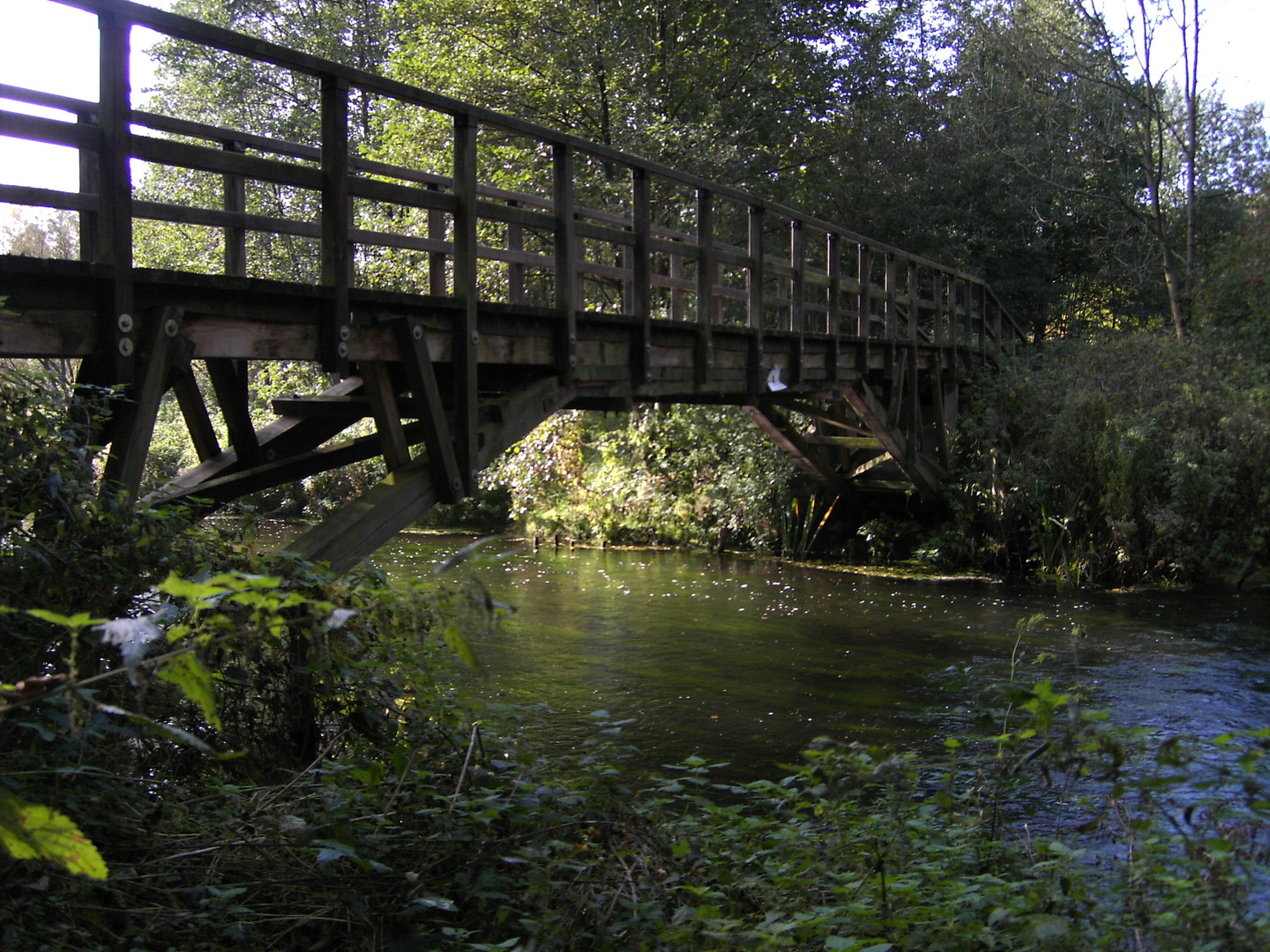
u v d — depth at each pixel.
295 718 3.73
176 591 1.43
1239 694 8.29
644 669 8.98
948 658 9.51
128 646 1.34
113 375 4.04
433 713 3.95
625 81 16.84
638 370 7.77
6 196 3.68
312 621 2.94
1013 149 25.12
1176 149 29.59
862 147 22.17
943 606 12.02
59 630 2.97
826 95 20.86
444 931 2.79
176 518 3.60
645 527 17.34
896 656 9.56
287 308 4.83
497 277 16.45
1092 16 22.38
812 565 15.10
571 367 6.86
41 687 1.43
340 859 2.98
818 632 10.54
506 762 3.83
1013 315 27.42
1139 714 7.70
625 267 8.29
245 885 2.78
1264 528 13.93
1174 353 16.36
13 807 1.29
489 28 16.94
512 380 7.26
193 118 22.08
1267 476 14.03
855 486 16.11
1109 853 4.11
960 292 25.55
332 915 2.90
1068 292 27.67
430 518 20.47
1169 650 9.88
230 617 2.65
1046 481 14.41
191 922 2.61
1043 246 26.78
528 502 18.45
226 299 4.53
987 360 17.73
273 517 19.97
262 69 22.58
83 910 2.46
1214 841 2.73
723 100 19.05
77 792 2.67
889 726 7.43
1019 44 24.36
